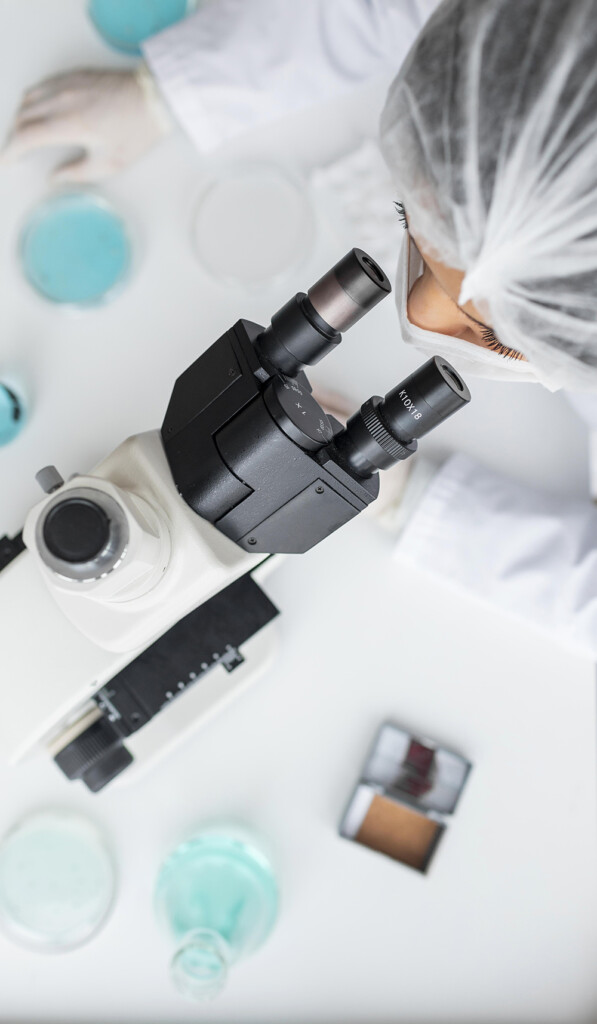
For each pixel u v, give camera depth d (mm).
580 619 985
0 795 1018
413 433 606
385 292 568
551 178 587
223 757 1035
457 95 605
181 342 1044
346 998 1035
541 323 644
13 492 1011
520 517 1013
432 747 1021
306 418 610
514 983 1042
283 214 1062
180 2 1074
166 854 1024
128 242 1050
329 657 1043
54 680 685
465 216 623
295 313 591
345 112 1073
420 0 950
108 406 1032
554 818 1047
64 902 1009
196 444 631
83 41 1070
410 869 1024
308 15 987
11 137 1031
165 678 828
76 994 1021
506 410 1072
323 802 1036
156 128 1059
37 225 1041
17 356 1033
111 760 863
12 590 691
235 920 1005
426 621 1051
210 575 644
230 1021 1028
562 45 565
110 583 554
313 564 1051
